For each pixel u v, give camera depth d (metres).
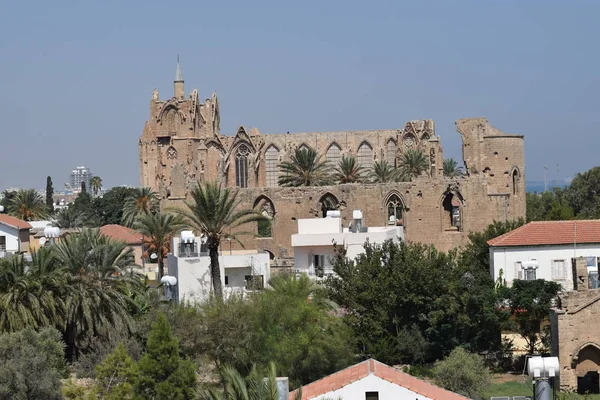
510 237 161.12
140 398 115.75
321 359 125.62
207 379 128.88
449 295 139.25
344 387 92.00
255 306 134.25
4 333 121.19
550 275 159.12
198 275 165.25
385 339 138.00
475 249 175.00
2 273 134.50
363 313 141.38
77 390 116.81
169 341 120.25
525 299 135.62
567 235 159.88
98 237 166.38
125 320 137.25
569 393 111.88
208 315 133.75
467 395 118.06
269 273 169.88
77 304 136.00
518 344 142.88
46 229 178.12
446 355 137.12
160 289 154.50
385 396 91.62
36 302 132.75
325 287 148.38
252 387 80.56
